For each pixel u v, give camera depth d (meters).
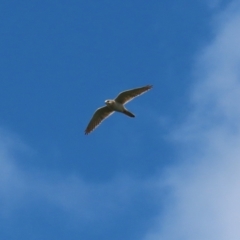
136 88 79.00
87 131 80.88
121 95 79.25
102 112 80.44
